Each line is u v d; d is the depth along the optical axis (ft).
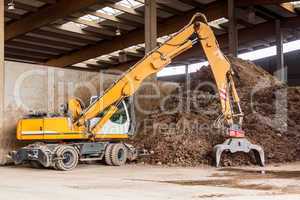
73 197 27.84
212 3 93.71
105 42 106.32
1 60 53.57
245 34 107.76
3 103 53.36
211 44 50.29
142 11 89.86
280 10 98.73
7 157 52.13
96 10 87.51
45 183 35.37
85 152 49.24
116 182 36.01
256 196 28.30
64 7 82.33
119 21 93.91
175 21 97.30
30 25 87.76
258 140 55.57
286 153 55.26
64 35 99.50
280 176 40.50
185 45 50.85
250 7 94.99
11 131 53.78
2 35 54.34
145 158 54.54
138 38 101.30
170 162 52.26
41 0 81.76
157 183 35.42
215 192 30.14
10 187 32.83
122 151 52.34
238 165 50.24
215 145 51.93
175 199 27.02
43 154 45.93
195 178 38.91
